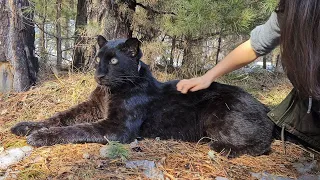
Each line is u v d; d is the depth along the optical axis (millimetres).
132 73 1154
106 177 878
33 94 1578
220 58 2568
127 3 2168
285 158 1119
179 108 1210
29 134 1130
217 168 988
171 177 912
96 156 988
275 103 1814
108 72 1127
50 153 1003
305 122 1121
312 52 711
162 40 2338
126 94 1158
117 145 1013
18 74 1608
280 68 2762
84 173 888
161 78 2094
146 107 1187
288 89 2170
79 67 2188
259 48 1008
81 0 2340
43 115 1376
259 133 1128
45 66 2320
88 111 1265
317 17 688
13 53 1585
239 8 1812
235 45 2311
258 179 965
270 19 971
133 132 1147
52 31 3039
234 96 1183
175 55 2504
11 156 986
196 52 2332
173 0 2012
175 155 1039
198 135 1207
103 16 2113
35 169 908
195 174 943
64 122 1231
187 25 1789
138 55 1176
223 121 1137
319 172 1053
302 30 703
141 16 2191
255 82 2357
